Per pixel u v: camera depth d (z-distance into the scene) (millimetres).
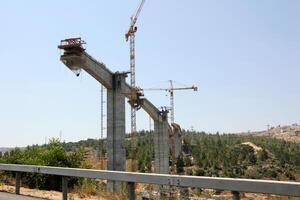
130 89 89312
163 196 12164
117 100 70062
